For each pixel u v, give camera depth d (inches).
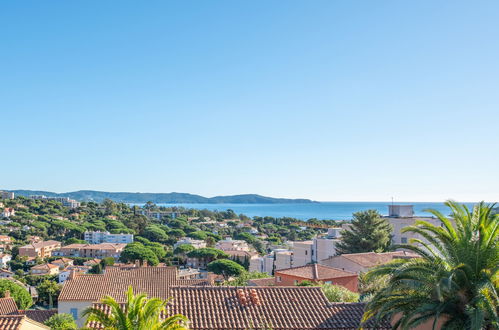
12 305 1803.6
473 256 719.1
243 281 2253.9
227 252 6274.6
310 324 905.5
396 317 879.7
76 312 1609.3
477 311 642.2
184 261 6574.8
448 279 660.1
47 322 1524.4
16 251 6953.7
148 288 1683.1
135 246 6087.6
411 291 766.5
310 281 1664.6
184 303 961.5
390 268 794.8
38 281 5275.6
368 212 2815.0
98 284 1712.6
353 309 976.3
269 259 4276.6
